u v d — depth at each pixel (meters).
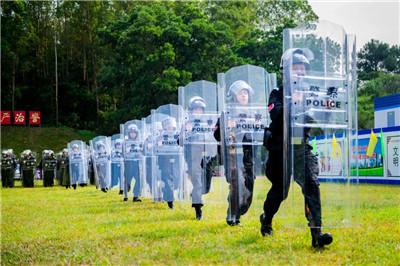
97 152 21.16
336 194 7.73
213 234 8.23
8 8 54.84
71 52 60.09
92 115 58.84
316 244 6.73
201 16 40.38
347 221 7.68
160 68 38.81
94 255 7.21
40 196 19.58
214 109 10.44
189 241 7.77
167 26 38.84
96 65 57.12
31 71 58.62
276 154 7.18
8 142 50.81
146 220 10.57
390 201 11.61
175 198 12.34
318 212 6.66
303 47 7.04
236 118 8.77
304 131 6.82
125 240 8.26
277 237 7.45
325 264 5.91
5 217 12.15
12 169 27.17
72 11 58.78
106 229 9.57
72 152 24.94
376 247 6.66
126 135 15.77
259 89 8.91
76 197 18.56
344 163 7.70
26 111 58.03
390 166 16.98
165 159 12.29
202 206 10.81
